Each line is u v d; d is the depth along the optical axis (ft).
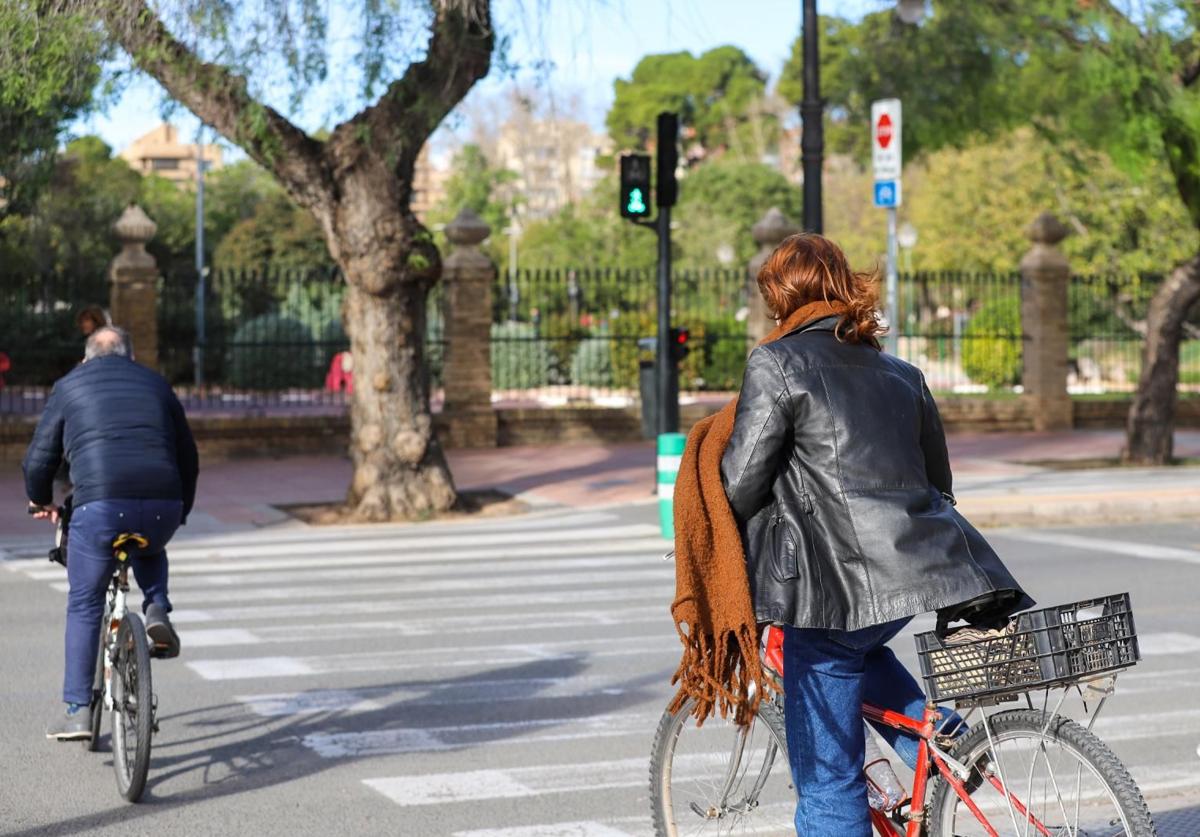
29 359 108.58
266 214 179.01
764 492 12.43
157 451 20.34
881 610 11.94
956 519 12.46
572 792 19.22
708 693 12.51
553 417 79.10
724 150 359.66
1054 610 11.73
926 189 182.60
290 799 18.90
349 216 50.21
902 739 13.28
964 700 12.00
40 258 131.95
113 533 20.03
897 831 13.30
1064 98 63.98
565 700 24.43
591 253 230.27
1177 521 49.14
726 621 12.22
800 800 12.84
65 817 18.11
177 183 435.12
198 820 17.98
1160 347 66.59
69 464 20.81
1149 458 66.90
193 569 39.93
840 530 12.17
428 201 401.08
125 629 19.20
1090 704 23.82
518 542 45.37
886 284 49.32
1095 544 43.70
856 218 224.12
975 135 69.31
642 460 70.44
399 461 51.70
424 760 20.79
